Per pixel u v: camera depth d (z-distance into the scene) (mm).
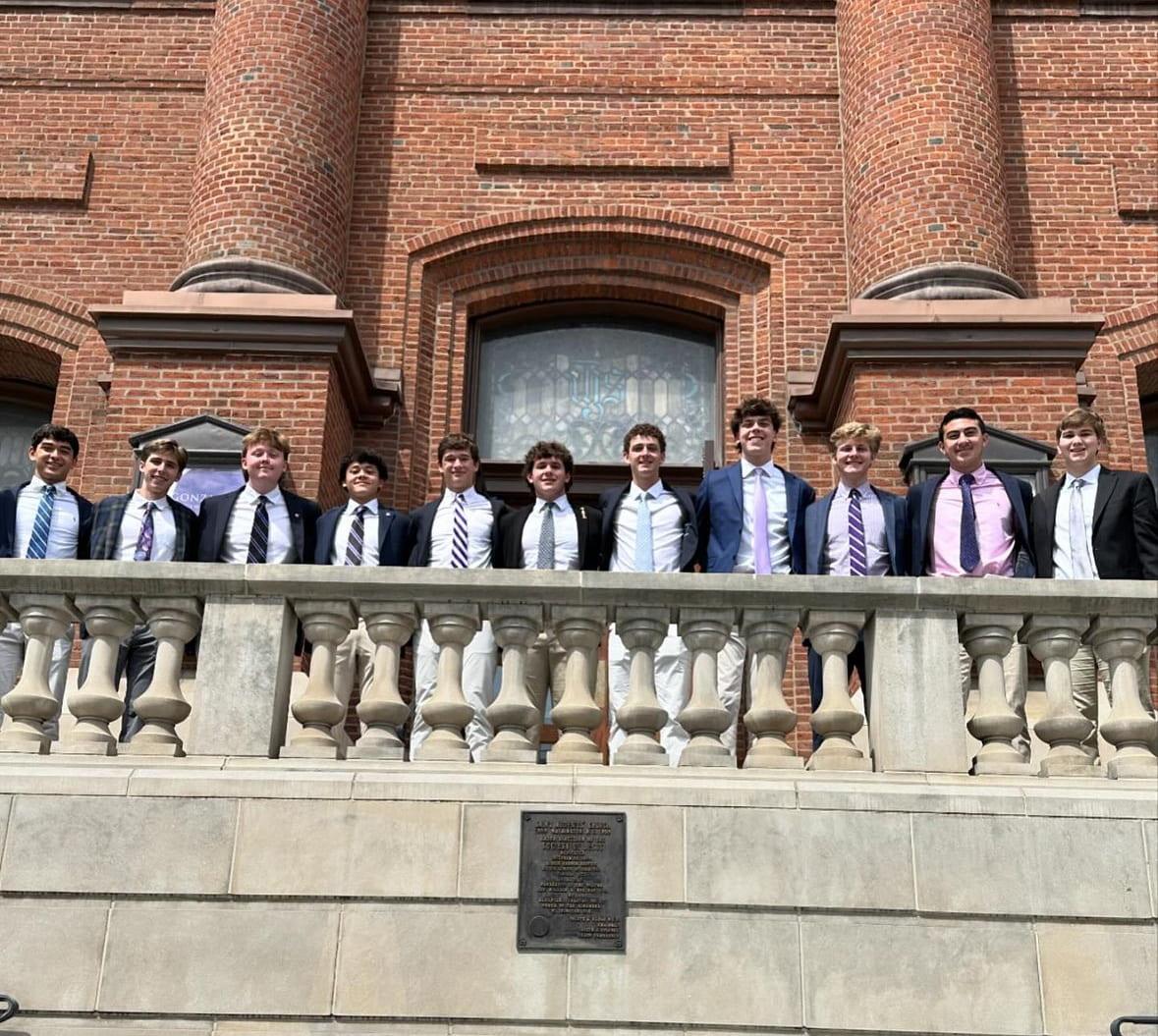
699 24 15008
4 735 6781
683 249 14203
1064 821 6438
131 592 6953
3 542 8211
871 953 6262
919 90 13609
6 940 6246
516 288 14133
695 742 6785
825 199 14273
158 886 6316
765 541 7863
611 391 14094
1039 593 6871
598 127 14547
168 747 6777
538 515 7980
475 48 14852
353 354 12625
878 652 6855
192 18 15031
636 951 6250
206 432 11883
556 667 7566
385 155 14398
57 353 13828
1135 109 14500
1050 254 13953
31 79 14711
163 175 14422
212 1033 6129
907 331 12227
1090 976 6238
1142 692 6863
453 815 6414
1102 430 7891
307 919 6277
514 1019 6156
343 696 7660
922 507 7891
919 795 6465
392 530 8141
